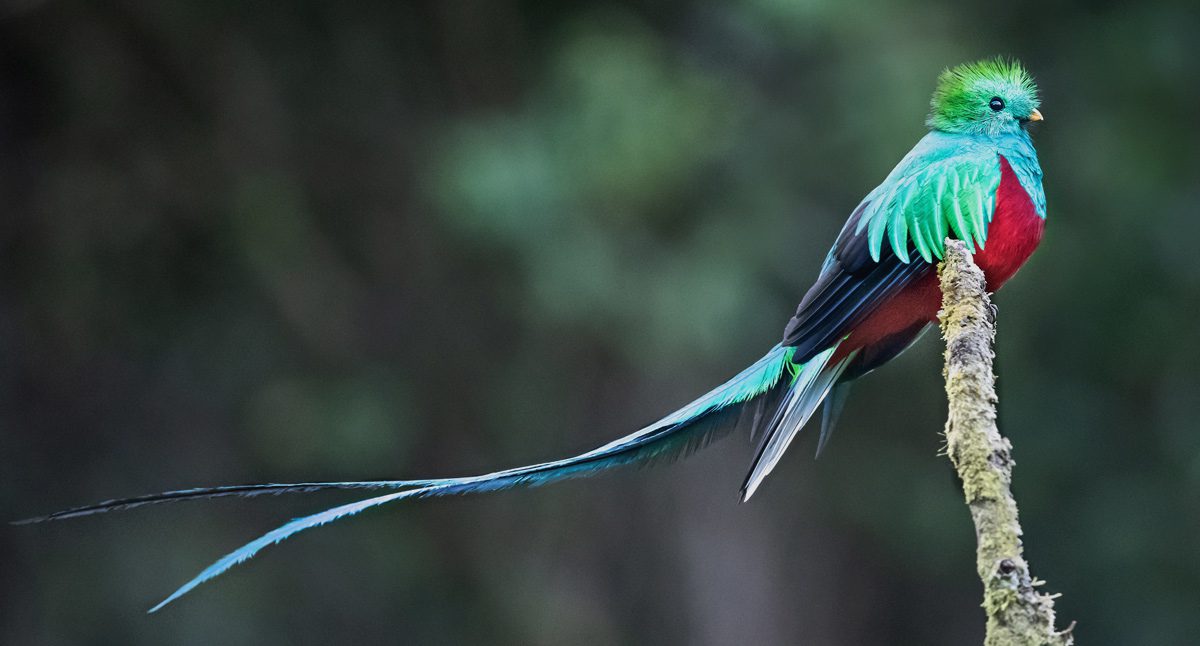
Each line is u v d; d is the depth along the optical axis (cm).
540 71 1435
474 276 1545
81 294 1524
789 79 1432
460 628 1658
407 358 1558
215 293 1561
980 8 1502
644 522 1565
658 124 1305
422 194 1490
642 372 1520
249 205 1465
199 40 1444
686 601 1555
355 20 1488
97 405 1628
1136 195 1546
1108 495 1761
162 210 1493
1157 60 1521
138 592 1638
